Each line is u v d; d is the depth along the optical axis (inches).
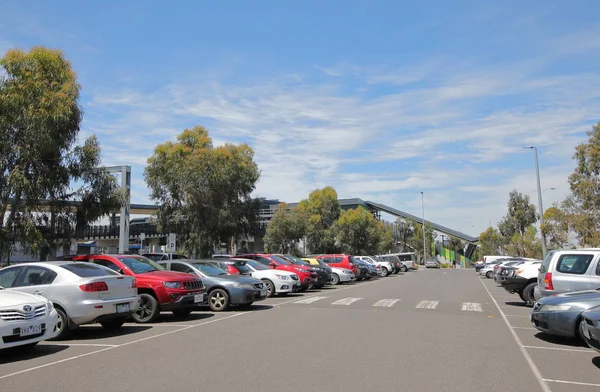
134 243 2356.1
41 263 402.6
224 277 575.8
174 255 1034.7
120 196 784.9
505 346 359.3
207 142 1318.9
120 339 384.5
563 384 257.3
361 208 2369.6
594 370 288.5
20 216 697.0
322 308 591.8
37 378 264.7
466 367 290.7
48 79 698.8
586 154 994.7
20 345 315.6
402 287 999.0
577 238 1088.8
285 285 731.4
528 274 640.4
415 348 344.5
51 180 699.4
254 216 1700.3
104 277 394.9
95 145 758.5
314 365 290.8
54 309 343.9
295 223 1895.9
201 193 1229.1
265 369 281.0
